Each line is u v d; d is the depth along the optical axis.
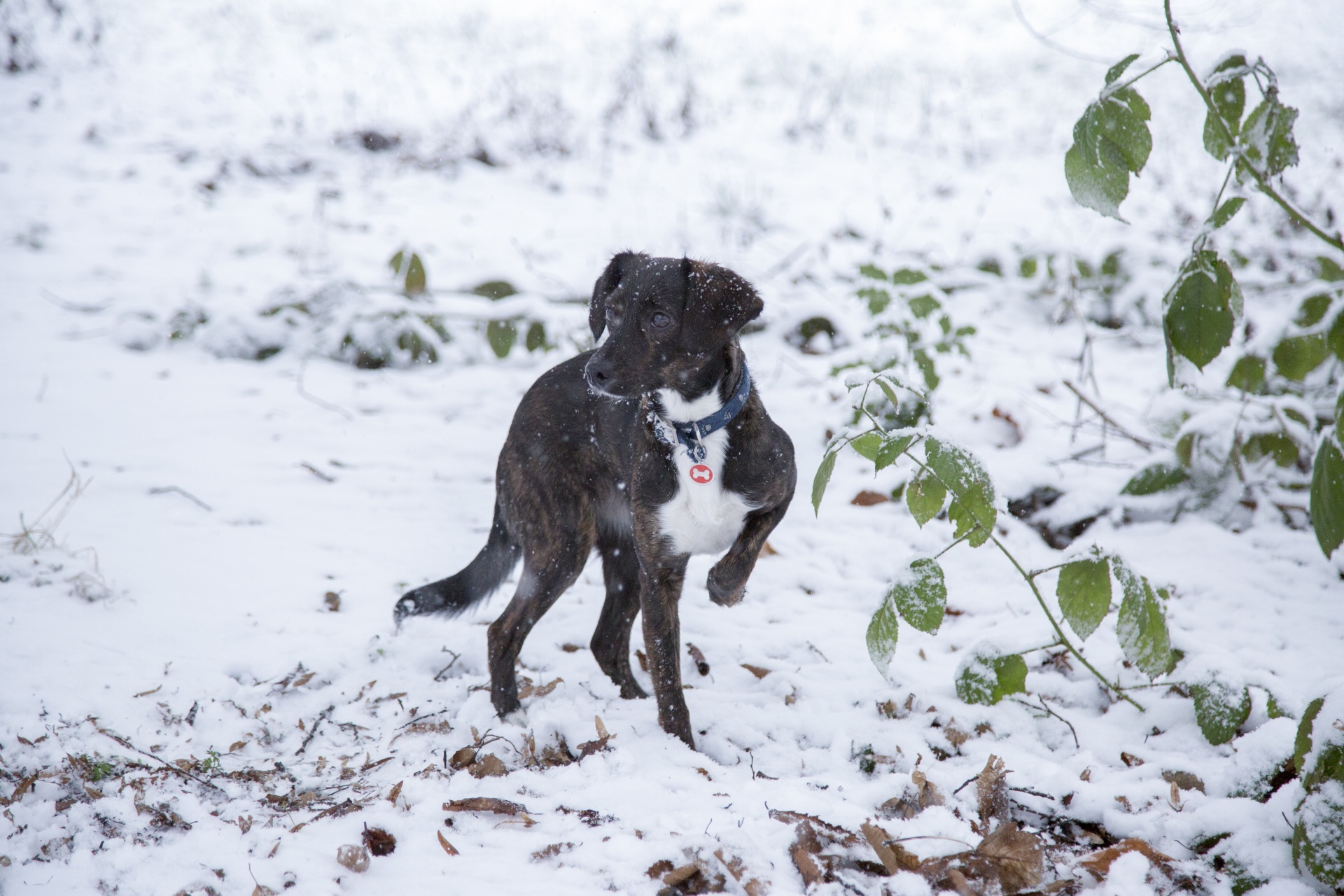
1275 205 8.55
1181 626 3.71
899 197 10.28
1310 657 3.45
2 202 9.16
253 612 3.97
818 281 7.82
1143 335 6.98
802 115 12.47
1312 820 2.18
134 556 4.30
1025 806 2.72
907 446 2.86
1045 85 13.75
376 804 2.63
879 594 4.19
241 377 6.47
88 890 2.29
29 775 2.81
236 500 4.89
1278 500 4.43
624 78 12.96
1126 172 2.51
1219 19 3.12
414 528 4.75
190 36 14.79
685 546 3.21
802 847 2.35
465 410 6.14
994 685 3.18
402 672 3.65
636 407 3.36
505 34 15.70
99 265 8.02
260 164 10.54
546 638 3.92
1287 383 4.91
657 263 3.26
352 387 6.40
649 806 2.59
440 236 8.95
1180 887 2.32
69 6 14.64
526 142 11.51
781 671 3.61
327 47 14.98
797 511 4.93
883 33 15.86
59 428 5.48
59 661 3.48
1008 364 6.55
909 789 2.73
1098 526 4.57
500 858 2.36
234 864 2.34
